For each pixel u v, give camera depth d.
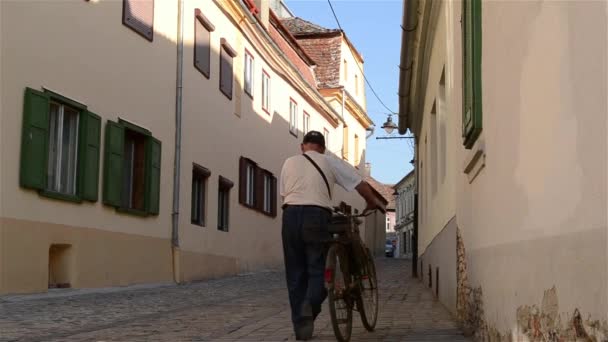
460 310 7.18
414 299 10.93
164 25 15.11
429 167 13.08
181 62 15.77
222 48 18.91
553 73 3.29
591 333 2.75
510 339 4.42
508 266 4.48
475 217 6.06
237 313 8.94
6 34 9.95
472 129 5.67
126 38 13.45
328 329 7.20
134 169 14.12
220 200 19.11
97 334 6.93
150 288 13.38
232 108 19.75
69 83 11.48
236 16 19.73
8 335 6.77
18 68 10.20
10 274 9.87
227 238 19.11
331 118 33.12
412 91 15.02
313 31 36.03
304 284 6.39
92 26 12.20
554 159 3.30
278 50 23.59
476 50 5.62
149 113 14.35
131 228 13.47
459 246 7.30
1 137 9.81
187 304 10.21
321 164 6.44
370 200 6.59
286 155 25.89
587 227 2.79
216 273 17.97
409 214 68.00
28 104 10.30
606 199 2.57
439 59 9.97
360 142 40.09
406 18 11.12
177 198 15.38
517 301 4.20
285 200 6.42
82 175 11.72
